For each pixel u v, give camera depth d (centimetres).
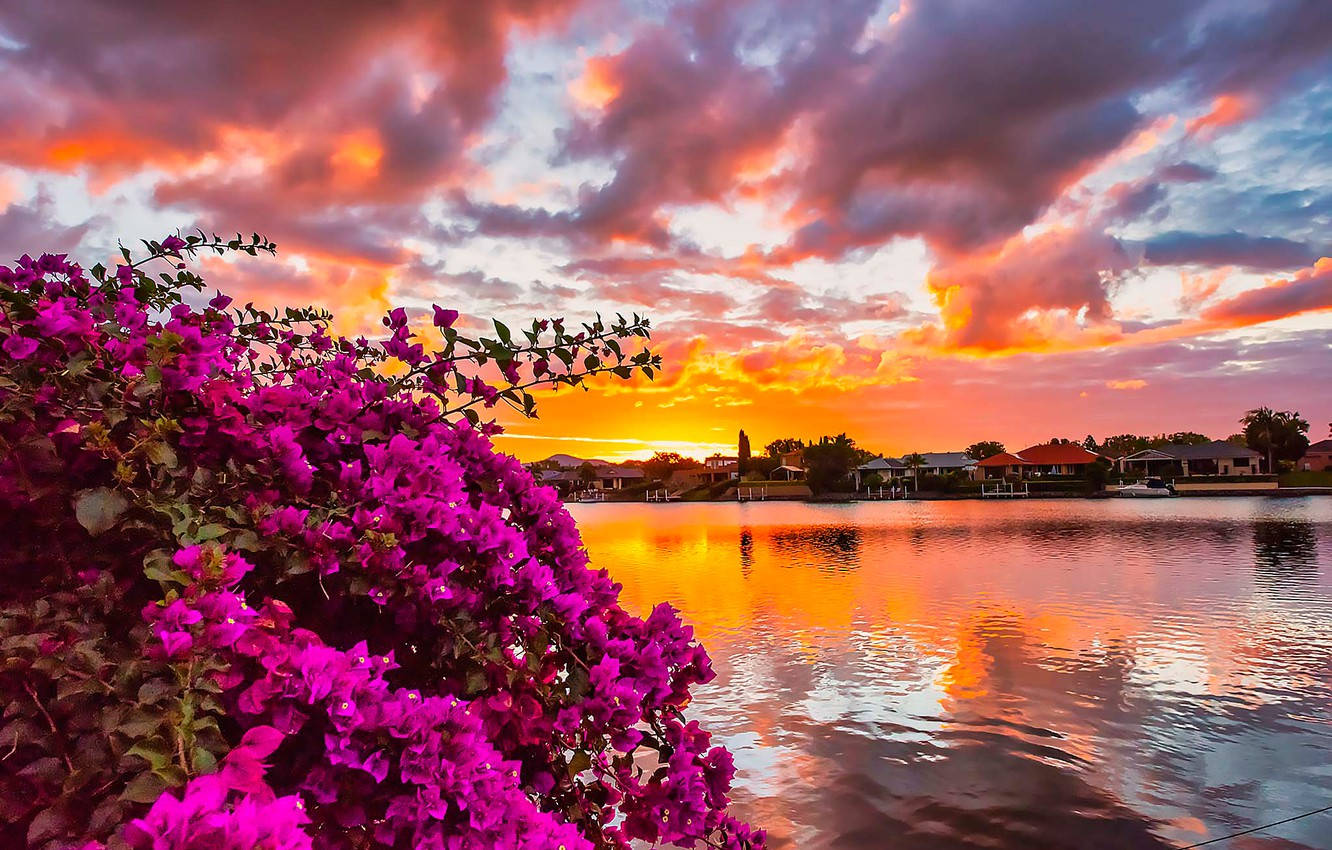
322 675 101
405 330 188
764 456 10456
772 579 1500
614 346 204
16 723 97
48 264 187
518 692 140
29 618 111
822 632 965
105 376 133
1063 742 559
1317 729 586
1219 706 645
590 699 145
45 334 126
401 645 143
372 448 144
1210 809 446
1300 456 9100
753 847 175
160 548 121
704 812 154
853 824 423
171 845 73
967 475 8788
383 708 104
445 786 104
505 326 188
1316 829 421
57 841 93
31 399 121
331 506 144
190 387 132
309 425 156
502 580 143
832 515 4378
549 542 176
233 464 134
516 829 110
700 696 678
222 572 110
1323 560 1688
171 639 96
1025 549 2081
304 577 137
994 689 699
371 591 130
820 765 514
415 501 134
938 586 1371
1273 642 894
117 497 113
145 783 91
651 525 3656
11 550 117
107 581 117
